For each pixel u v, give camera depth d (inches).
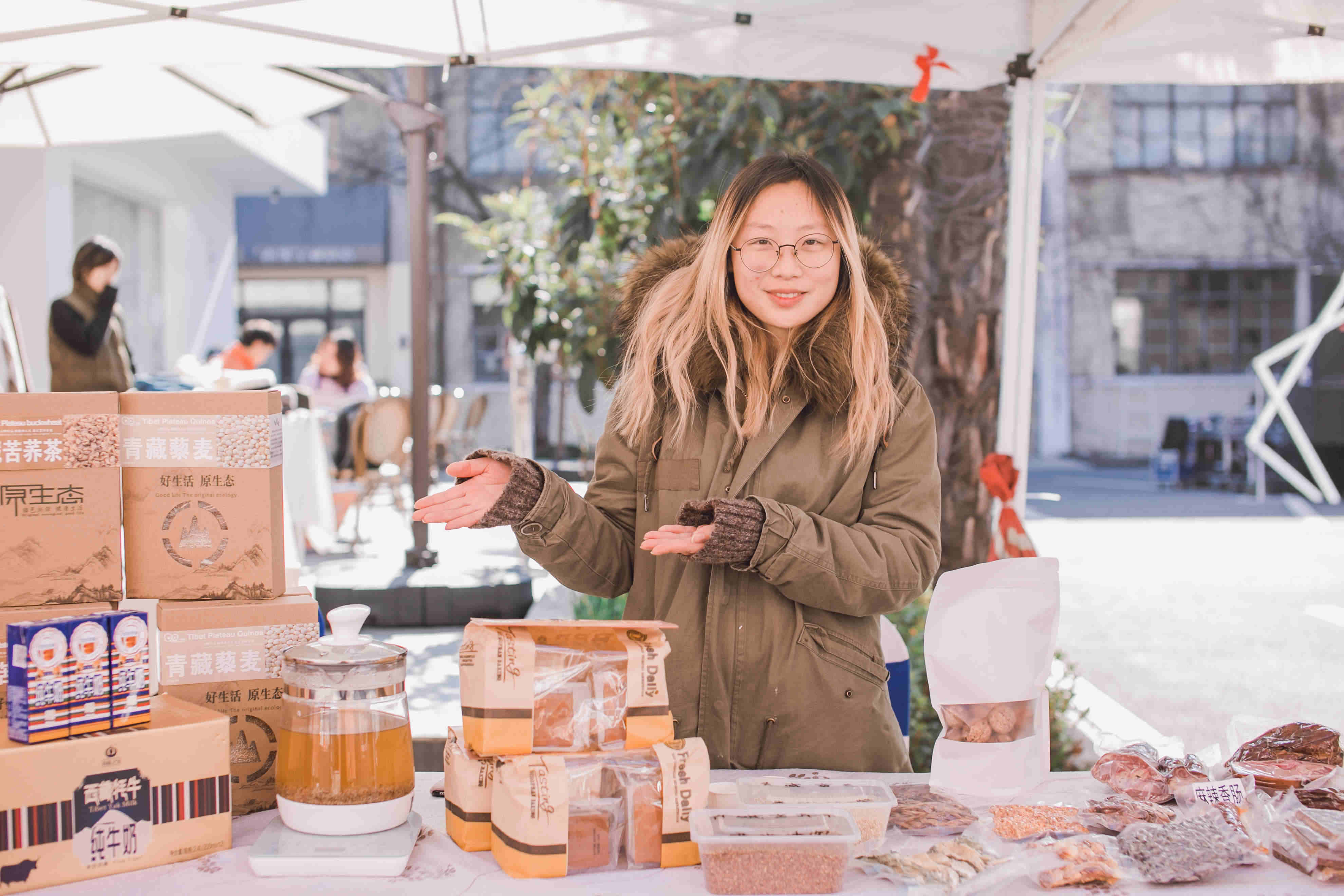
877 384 66.7
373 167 714.2
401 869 48.8
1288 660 202.7
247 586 57.1
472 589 207.0
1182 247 740.0
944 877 47.3
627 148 200.8
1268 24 107.7
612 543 69.3
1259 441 515.2
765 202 65.8
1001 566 58.5
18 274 320.5
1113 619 240.4
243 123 207.6
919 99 112.1
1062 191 735.7
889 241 153.9
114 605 55.9
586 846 49.6
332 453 331.0
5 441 53.9
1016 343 119.0
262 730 56.9
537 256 201.9
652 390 69.8
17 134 198.4
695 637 67.0
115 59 119.7
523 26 115.3
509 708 50.3
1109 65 117.3
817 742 66.4
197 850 50.8
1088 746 136.5
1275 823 51.6
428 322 228.2
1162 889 47.5
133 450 56.5
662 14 113.6
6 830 46.5
